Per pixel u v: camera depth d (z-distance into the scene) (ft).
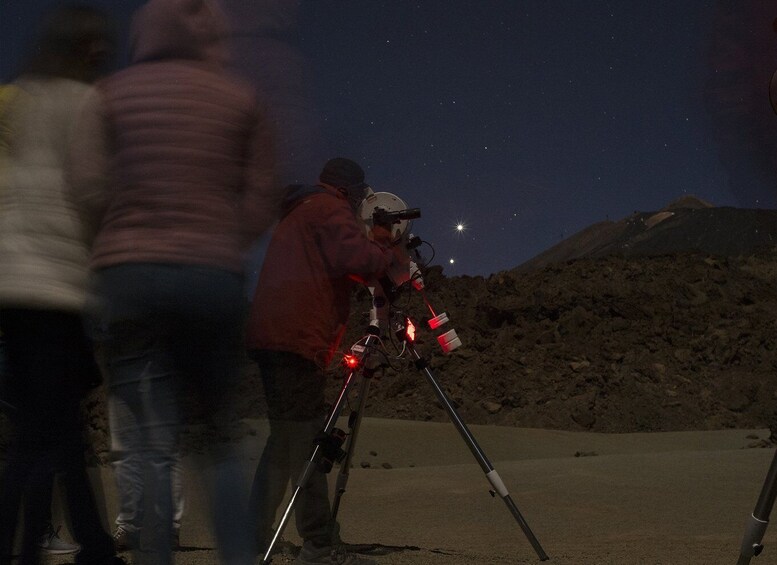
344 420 42.63
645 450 38.50
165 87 8.40
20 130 9.96
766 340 60.13
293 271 12.05
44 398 9.89
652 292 65.26
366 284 13.21
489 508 18.17
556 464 24.62
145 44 8.64
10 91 10.05
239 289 8.51
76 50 10.23
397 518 17.38
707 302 65.57
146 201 8.21
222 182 8.41
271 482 12.01
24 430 9.89
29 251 9.78
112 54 10.37
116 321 8.25
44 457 9.98
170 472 8.48
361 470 25.22
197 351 8.29
